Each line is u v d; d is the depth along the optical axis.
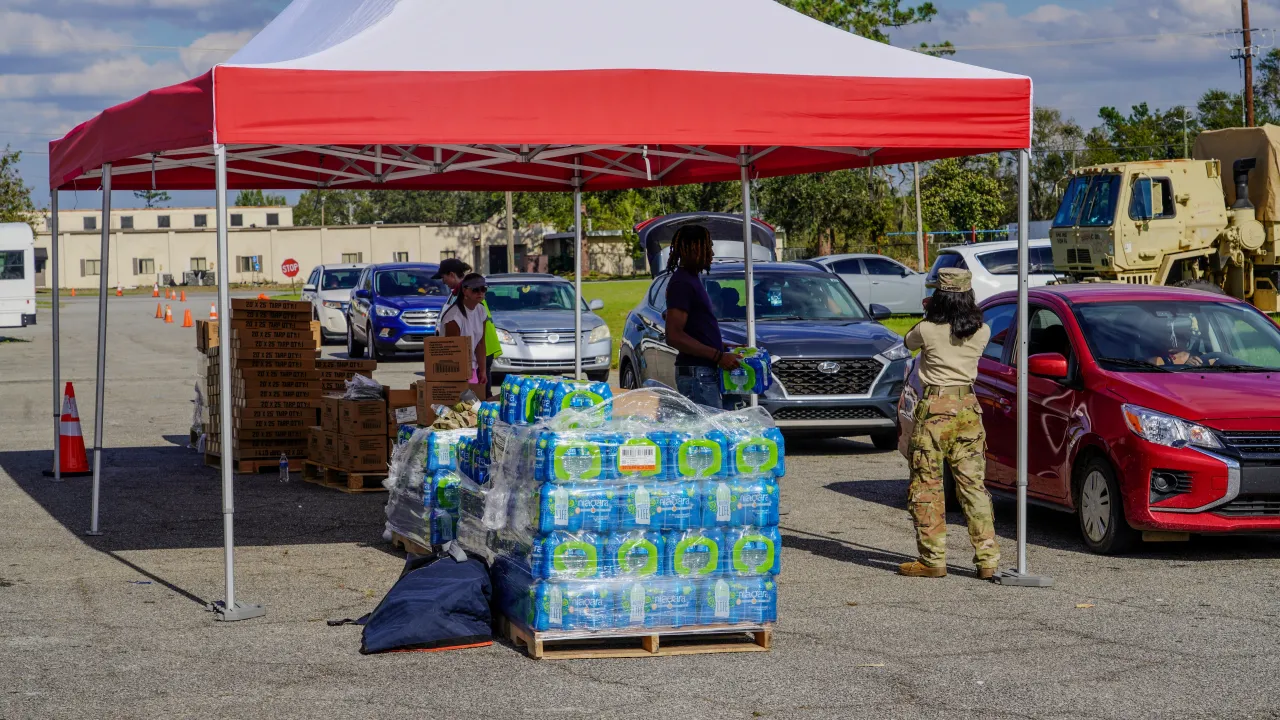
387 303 25.30
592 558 6.09
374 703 5.41
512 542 6.52
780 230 55.28
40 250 93.44
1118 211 21.80
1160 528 8.04
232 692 5.58
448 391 9.37
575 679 5.77
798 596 7.39
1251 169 22.38
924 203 70.38
